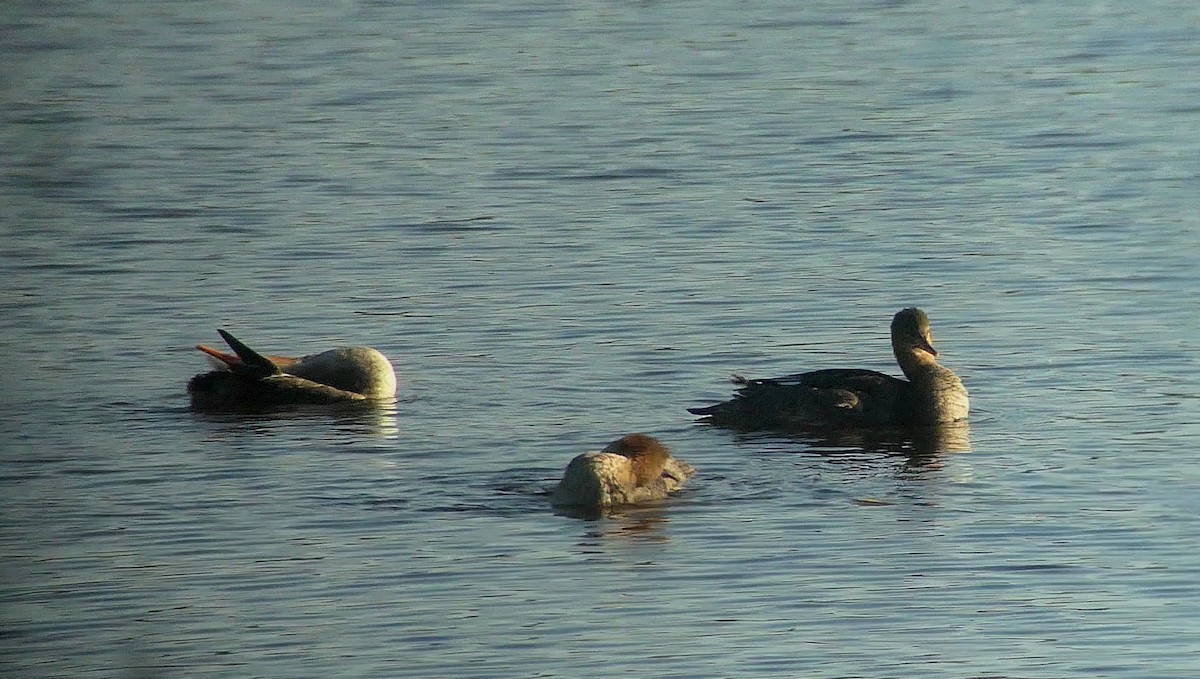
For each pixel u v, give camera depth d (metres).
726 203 28.09
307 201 28.64
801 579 14.22
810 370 20.20
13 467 16.97
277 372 19.44
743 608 13.70
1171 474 16.48
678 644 13.09
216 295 23.58
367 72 39.09
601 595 13.93
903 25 43.12
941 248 25.11
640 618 13.52
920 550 14.75
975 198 27.89
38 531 15.26
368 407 19.12
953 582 14.12
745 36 42.44
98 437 17.97
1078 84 36.09
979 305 22.47
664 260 24.95
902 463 17.08
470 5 47.34
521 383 19.86
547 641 13.14
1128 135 31.72
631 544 14.95
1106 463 16.86
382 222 27.33
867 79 37.31
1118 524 15.23
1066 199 27.59
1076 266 23.95
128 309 22.94
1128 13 43.50
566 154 31.62
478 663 12.79
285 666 12.73
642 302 22.94
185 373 20.36
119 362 20.75
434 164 31.06
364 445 17.72
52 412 18.81
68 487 16.41
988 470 16.80
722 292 23.33
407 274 24.52
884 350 20.94
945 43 40.81
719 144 32.09
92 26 44.41
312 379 19.56
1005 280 23.48
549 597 13.91
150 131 33.59
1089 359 20.25
